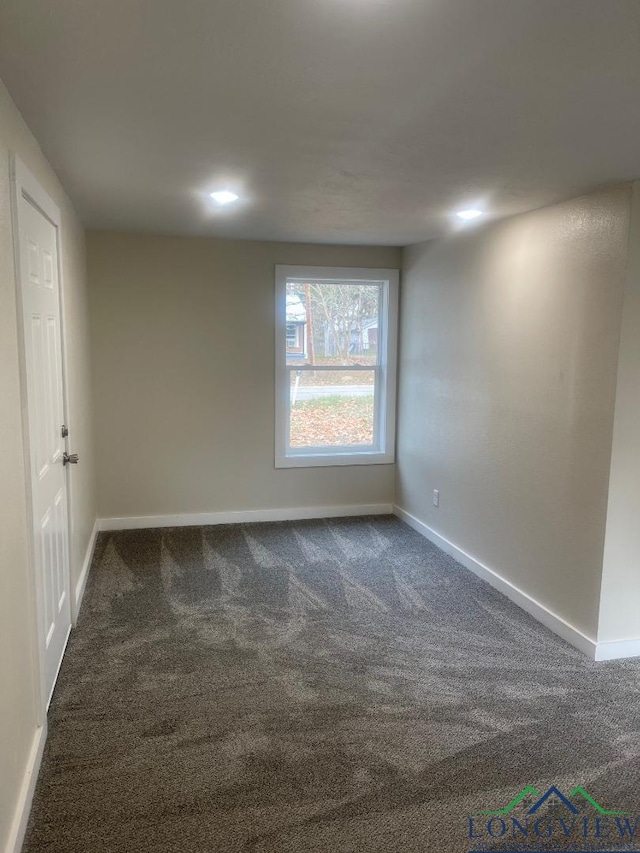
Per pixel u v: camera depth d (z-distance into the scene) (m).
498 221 3.69
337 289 5.16
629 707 2.61
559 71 1.66
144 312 4.69
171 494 4.93
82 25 1.43
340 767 2.21
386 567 4.16
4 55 1.60
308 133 2.19
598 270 2.90
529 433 3.45
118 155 2.49
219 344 4.86
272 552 4.42
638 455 2.89
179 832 1.90
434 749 2.31
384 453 5.33
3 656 1.70
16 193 1.95
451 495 4.37
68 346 3.24
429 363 4.65
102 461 4.76
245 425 5.00
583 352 3.01
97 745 2.30
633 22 1.38
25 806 1.90
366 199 3.22
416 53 1.56
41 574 2.32
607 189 2.83
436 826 1.95
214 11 1.36
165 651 3.01
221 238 4.73
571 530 3.13
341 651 3.04
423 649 3.07
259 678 2.79
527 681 2.80
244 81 1.75
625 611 3.00
